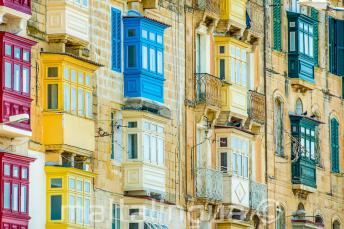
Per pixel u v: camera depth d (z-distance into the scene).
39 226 93.00
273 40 116.50
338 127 124.12
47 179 93.69
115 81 99.75
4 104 90.25
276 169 115.69
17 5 91.50
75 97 95.12
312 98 120.94
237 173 109.88
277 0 117.12
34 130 93.06
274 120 116.00
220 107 108.75
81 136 95.38
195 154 106.75
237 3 111.19
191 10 107.50
